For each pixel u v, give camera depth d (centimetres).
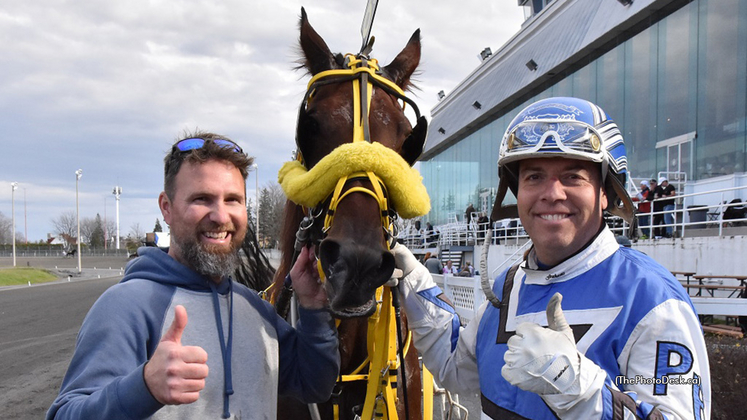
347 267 154
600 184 144
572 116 139
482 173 2039
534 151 136
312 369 168
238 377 148
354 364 209
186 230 145
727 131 966
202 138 152
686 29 1062
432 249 1747
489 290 158
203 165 146
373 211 168
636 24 1200
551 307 118
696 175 1033
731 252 716
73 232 9506
